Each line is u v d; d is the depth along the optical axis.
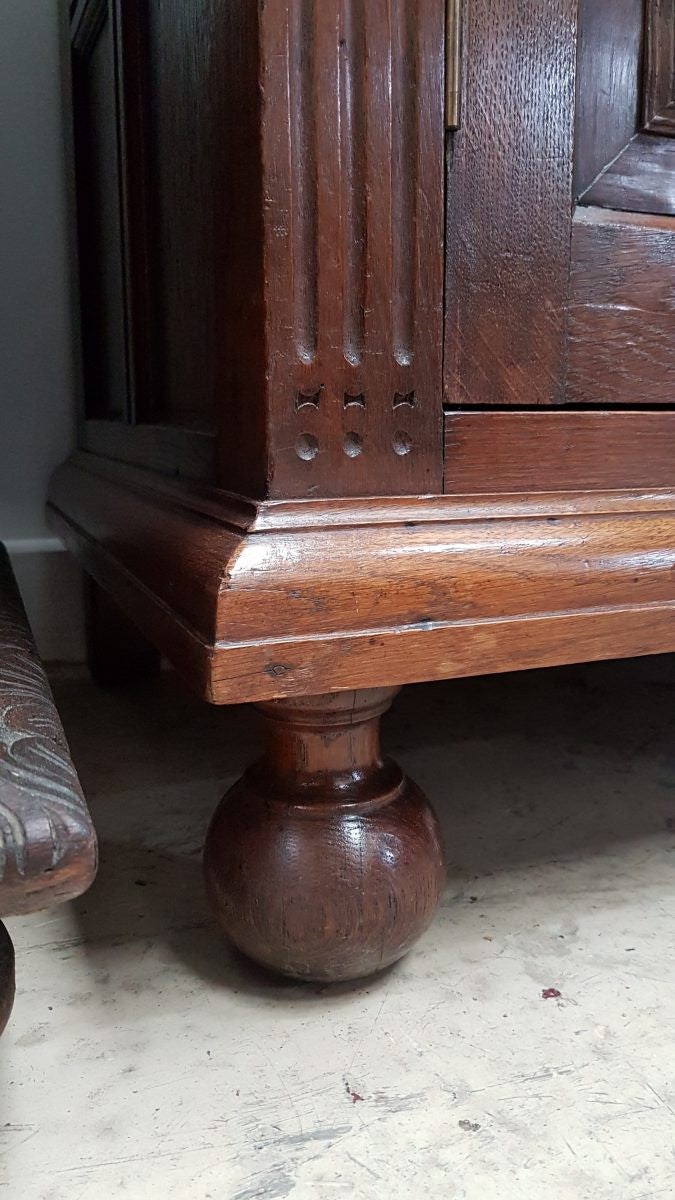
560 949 0.56
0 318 1.05
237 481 0.48
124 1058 0.47
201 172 0.51
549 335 0.49
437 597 0.44
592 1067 0.46
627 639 0.49
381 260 0.45
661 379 0.53
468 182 0.46
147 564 0.54
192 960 0.55
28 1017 0.50
